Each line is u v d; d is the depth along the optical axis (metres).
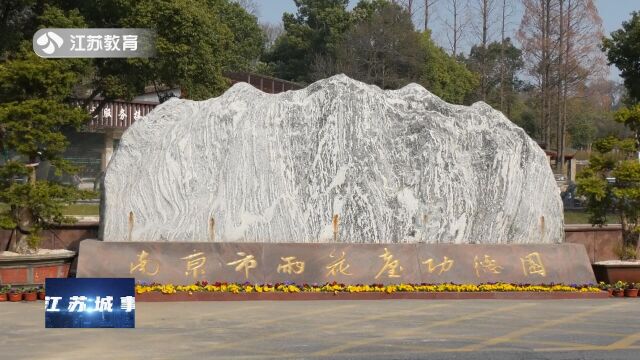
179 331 9.44
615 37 32.34
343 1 53.66
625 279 13.74
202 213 12.75
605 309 11.48
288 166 13.16
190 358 8.03
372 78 45.72
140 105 32.88
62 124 13.36
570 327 9.95
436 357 8.19
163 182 12.77
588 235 15.59
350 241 13.04
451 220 13.37
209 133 13.10
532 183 13.78
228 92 13.48
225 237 12.73
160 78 29.31
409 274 12.71
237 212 12.85
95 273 11.93
